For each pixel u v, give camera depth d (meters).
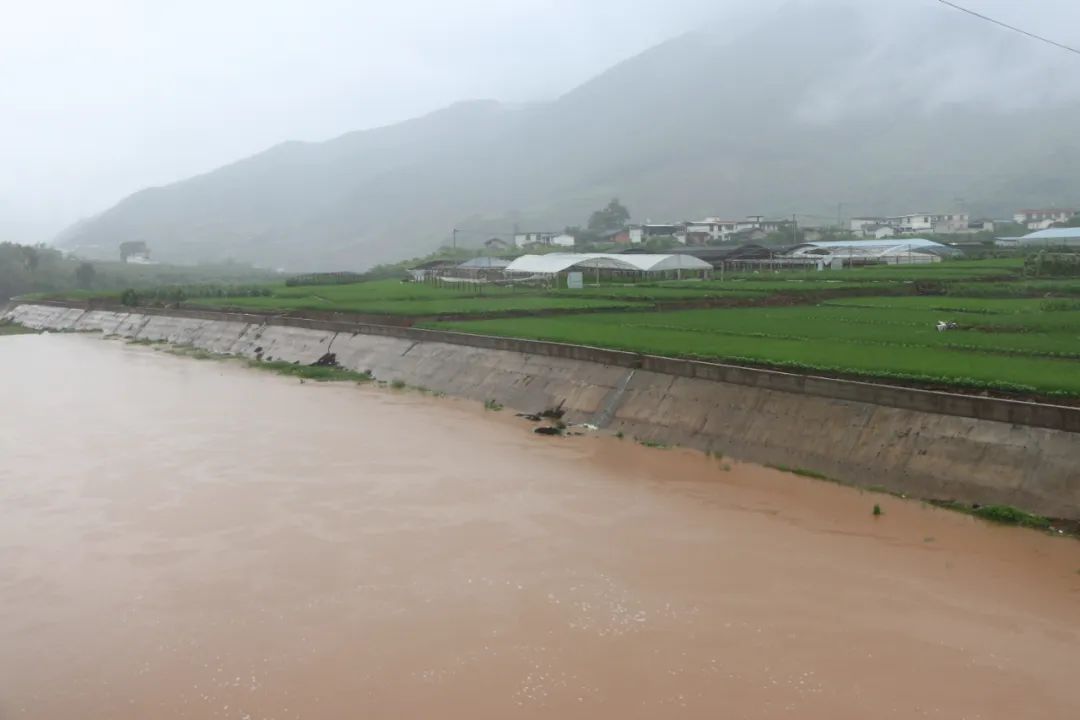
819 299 56.91
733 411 26.56
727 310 50.44
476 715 12.71
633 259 80.44
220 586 17.55
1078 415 19.16
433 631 15.34
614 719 12.50
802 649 14.36
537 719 12.56
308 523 21.17
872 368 26.12
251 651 14.85
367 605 16.47
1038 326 37.75
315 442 29.52
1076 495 18.47
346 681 13.77
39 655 14.95
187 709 13.13
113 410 36.25
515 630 15.29
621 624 15.41
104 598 17.16
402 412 34.31
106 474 26.05
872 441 22.69
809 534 19.31
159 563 18.89
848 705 12.73
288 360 51.16
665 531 19.88
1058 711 12.49
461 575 17.73
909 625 15.09
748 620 15.42
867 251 97.12
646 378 30.33
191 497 23.55
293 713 12.92
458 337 41.06
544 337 37.69
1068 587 16.19
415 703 13.08
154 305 77.12
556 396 33.06
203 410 35.81
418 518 21.31
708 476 23.86
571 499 22.41
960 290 57.03
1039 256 68.44
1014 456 19.88
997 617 15.27
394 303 61.00
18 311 96.88
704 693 13.12
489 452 27.38
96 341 67.94
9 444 30.09
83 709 13.23
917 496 20.84
